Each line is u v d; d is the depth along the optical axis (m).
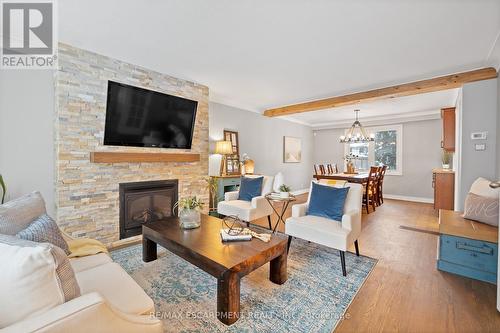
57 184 2.52
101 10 1.94
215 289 1.98
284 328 1.55
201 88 3.84
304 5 1.85
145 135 3.15
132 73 3.02
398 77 3.47
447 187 4.63
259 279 2.14
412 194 6.27
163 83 3.33
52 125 2.61
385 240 3.20
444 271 2.31
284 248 2.05
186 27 2.19
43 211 1.68
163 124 3.32
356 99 4.29
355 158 7.22
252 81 3.69
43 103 2.56
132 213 3.08
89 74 2.68
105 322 0.86
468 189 3.29
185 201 2.43
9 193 2.39
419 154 6.16
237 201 3.70
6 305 0.79
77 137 2.62
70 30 2.26
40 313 0.80
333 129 7.64
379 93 3.99
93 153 2.66
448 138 4.54
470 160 3.27
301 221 2.58
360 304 1.80
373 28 2.17
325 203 2.71
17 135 2.43
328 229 2.34
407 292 1.96
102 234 2.82
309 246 2.95
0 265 0.81
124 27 2.20
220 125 4.91
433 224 3.96
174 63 3.02
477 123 3.21
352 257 2.63
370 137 6.30
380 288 2.02
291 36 2.33
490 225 2.29
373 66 3.07
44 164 2.58
